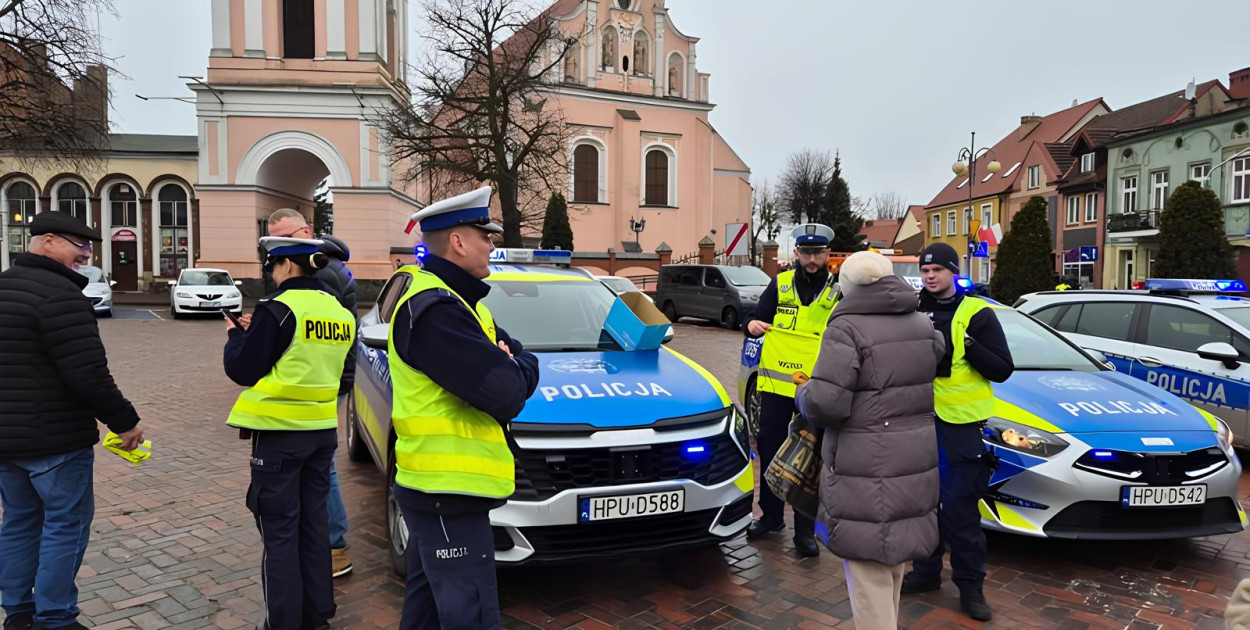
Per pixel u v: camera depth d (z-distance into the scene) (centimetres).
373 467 620
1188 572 418
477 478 235
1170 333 686
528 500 344
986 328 359
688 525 370
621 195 3925
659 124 4025
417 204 3438
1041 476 414
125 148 3069
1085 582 405
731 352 1484
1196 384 648
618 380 401
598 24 3906
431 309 225
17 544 322
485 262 247
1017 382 489
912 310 299
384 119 2608
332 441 333
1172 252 2569
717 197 4456
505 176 2469
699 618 360
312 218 3716
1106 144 3547
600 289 545
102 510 507
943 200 5222
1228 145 2930
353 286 543
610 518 349
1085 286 3744
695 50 4134
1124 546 458
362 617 358
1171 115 3516
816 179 6378
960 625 357
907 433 291
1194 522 420
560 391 380
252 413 311
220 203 2880
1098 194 3672
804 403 294
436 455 233
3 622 327
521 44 2684
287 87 2861
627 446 354
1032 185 4200
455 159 2527
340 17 2900
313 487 333
